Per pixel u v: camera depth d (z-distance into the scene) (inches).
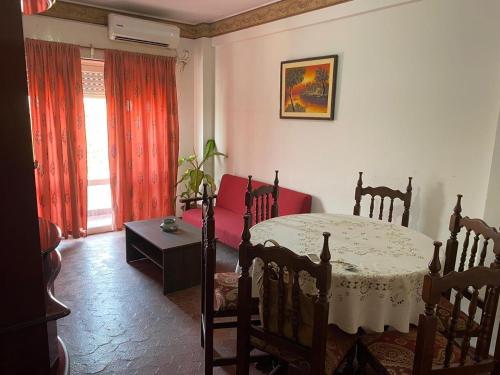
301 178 143.6
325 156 133.1
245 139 168.4
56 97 147.9
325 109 129.3
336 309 66.6
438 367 55.4
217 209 165.8
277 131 151.3
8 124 39.1
